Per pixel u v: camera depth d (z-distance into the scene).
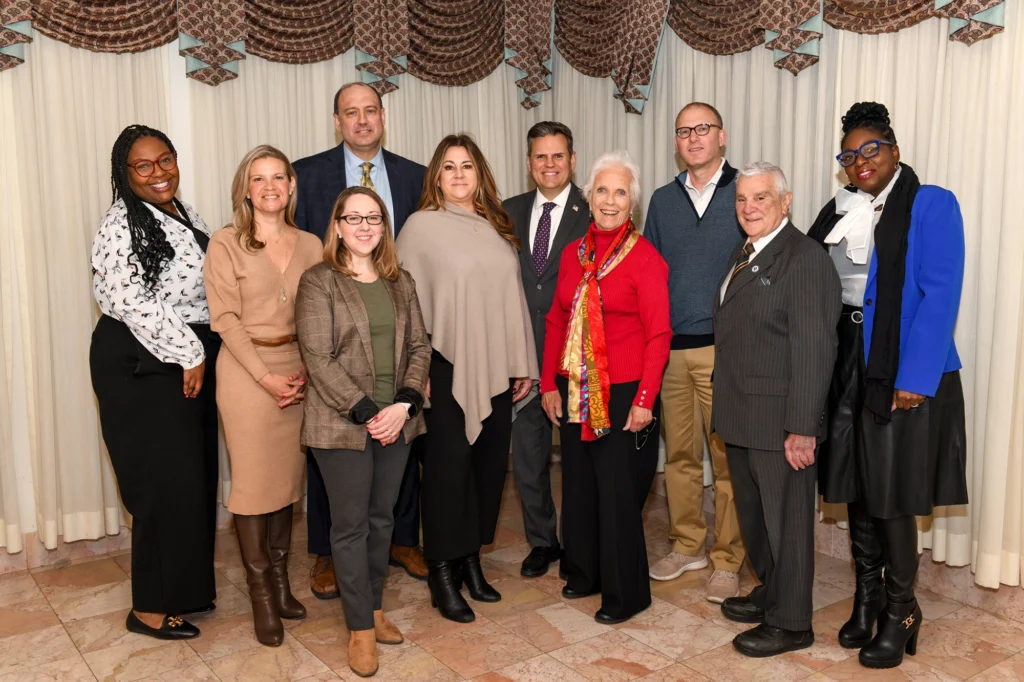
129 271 2.69
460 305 2.88
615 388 2.87
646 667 2.68
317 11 3.92
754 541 2.89
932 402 2.55
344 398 2.52
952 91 2.97
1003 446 2.90
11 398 3.48
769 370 2.62
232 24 3.70
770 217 2.62
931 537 3.20
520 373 3.04
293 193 2.87
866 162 2.59
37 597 3.29
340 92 3.29
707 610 3.10
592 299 2.86
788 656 2.73
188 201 3.84
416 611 3.10
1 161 3.37
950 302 2.49
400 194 3.41
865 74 3.24
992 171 2.88
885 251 2.55
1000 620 2.99
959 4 2.82
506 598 3.21
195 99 3.78
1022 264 2.82
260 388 2.75
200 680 2.64
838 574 3.41
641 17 4.00
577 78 4.56
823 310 2.53
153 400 2.78
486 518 3.13
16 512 3.49
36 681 2.64
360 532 2.63
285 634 2.94
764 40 3.56
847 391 2.64
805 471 2.63
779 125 3.62
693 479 3.42
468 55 4.38
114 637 2.94
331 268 2.62
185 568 2.87
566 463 3.10
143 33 3.56
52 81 3.40
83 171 3.52
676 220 3.27
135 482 2.81
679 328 3.25
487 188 3.06
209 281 2.73
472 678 2.62
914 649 2.73
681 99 4.02
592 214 2.95
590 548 3.13
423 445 3.01
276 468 2.81
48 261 3.46
